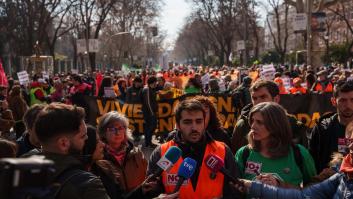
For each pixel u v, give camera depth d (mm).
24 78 18328
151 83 13133
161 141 13469
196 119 3811
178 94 14195
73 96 13109
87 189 2902
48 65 36062
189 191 3691
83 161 3404
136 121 13273
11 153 3820
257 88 5395
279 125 4035
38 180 1929
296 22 29297
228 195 3744
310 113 10906
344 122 4879
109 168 4332
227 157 3859
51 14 48031
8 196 1929
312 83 15969
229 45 67688
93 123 12984
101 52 81375
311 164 4199
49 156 2969
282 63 58156
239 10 62281
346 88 4766
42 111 3100
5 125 8859
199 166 3748
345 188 3213
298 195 3561
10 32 48625
